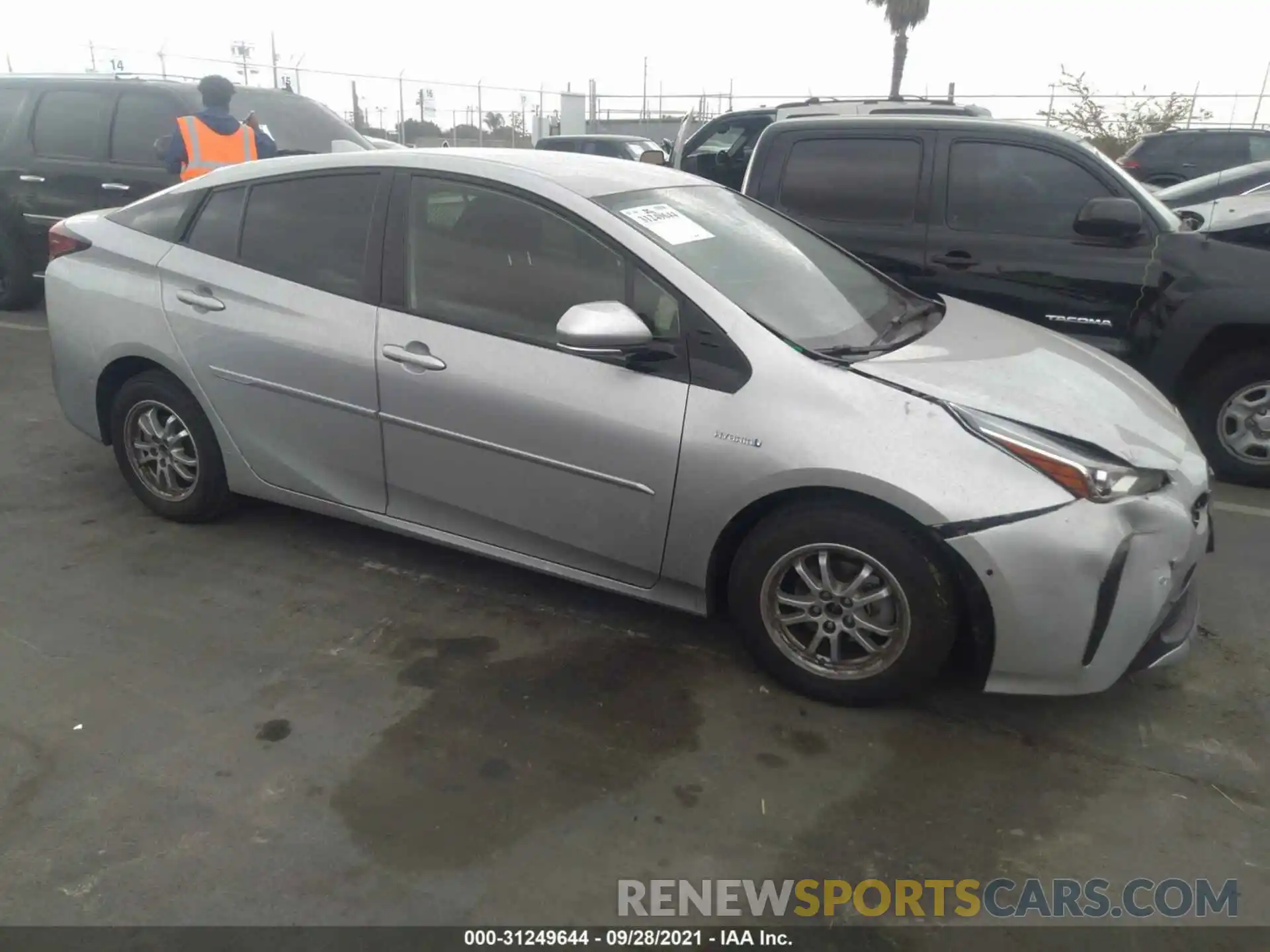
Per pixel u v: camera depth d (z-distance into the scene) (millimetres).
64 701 3111
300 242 3863
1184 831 2668
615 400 3217
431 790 2750
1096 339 5207
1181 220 5484
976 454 2838
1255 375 5004
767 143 5820
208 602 3754
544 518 3465
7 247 8438
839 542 3002
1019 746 3006
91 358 4309
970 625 3025
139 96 7938
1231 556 4305
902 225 5500
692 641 3545
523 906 2369
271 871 2449
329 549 4227
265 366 3871
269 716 3064
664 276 3217
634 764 2883
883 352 3246
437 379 3490
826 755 2945
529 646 3496
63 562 4047
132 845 2521
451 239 3562
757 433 3025
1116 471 2846
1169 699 3260
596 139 17359
